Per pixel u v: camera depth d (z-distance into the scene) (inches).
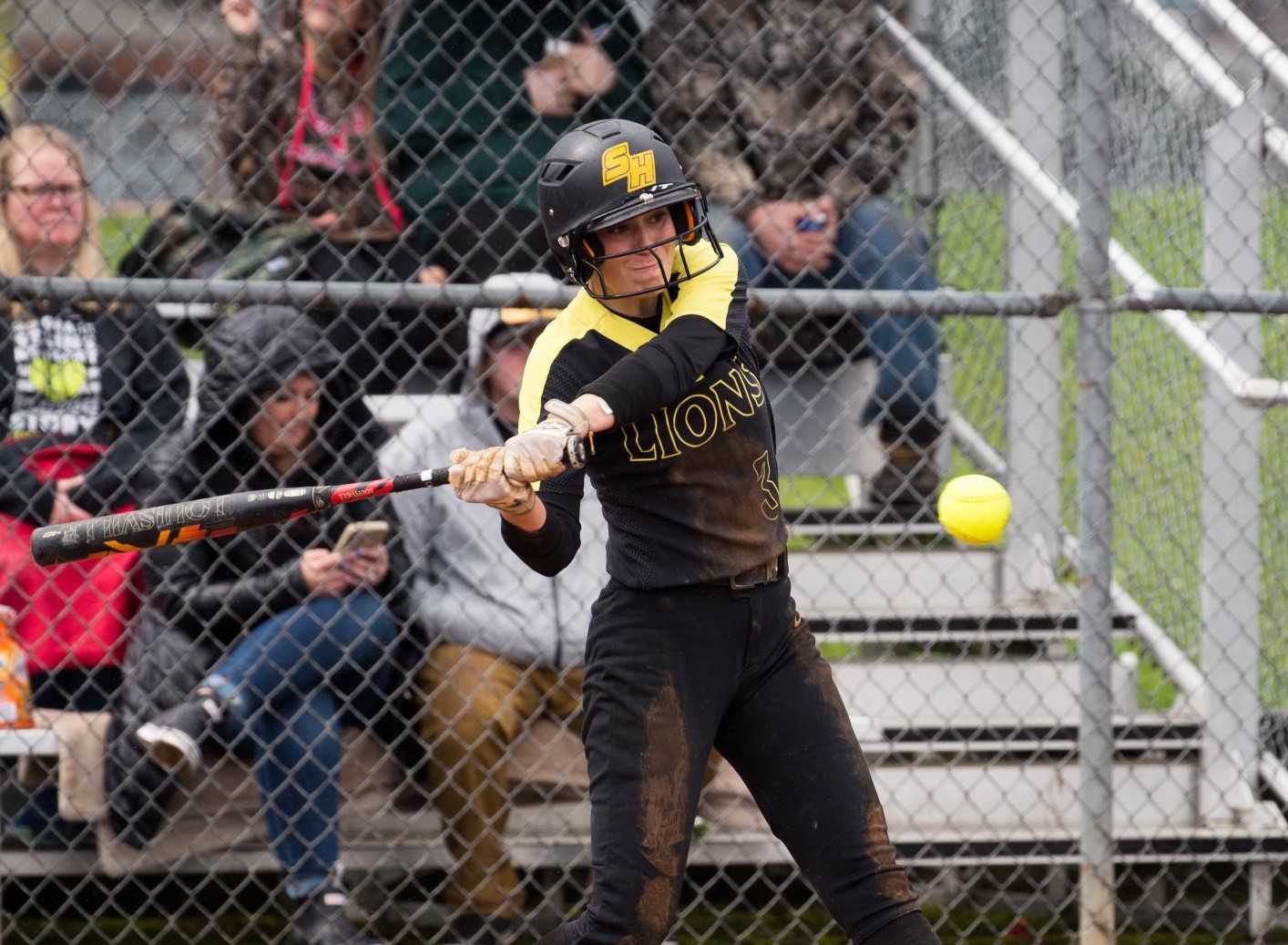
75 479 575.2
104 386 592.1
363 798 603.8
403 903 637.9
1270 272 632.4
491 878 572.4
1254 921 604.4
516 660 576.1
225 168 633.6
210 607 566.9
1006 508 470.6
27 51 632.4
